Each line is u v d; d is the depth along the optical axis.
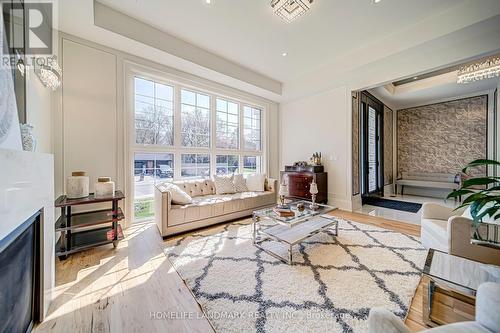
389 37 3.21
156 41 2.96
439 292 1.34
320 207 2.81
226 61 3.87
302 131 5.18
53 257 1.56
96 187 2.38
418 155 6.12
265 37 3.17
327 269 1.89
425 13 2.71
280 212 2.46
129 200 3.13
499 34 2.59
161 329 1.25
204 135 4.22
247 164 5.11
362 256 2.14
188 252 2.27
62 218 2.31
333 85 4.30
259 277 1.78
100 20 2.49
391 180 6.44
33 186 1.22
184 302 1.49
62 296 1.55
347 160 4.28
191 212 2.89
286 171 4.98
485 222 1.64
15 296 1.05
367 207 4.45
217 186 3.83
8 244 0.92
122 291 1.62
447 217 2.25
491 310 0.82
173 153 3.72
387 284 1.66
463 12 2.56
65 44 2.61
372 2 2.47
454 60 2.88
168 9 2.58
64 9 2.20
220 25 2.88
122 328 1.26
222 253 2.24
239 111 4.88
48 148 2.42
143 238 2.66
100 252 2.27
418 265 1.95
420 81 4.96
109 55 2.92
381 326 0.73
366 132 4.90
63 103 2.61
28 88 1.81
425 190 5.88
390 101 5.93
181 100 3.84
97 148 2.86
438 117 5.75
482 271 1.36
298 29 2.98
